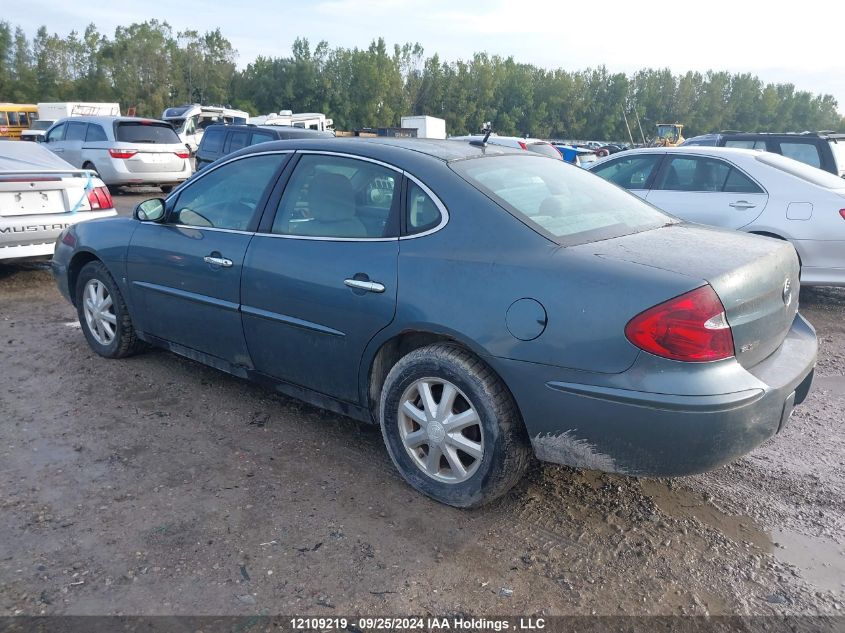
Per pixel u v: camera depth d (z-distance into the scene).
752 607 2.60
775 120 114.06
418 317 3.02
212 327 4.03
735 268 2.74
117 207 13.58
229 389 4.46
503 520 3.10
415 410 3.20
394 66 84.62
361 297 3.22
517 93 92.69
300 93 82.50
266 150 3.94
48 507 3.08
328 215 3.51
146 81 80.38
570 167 3.93
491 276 2.88
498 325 2.83
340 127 82.94
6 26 78.50
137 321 4.61
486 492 3.01
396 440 3.28
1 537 2.85
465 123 90.19
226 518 3.04
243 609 2.49
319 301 3.39
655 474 2.68
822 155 9.69
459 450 3.09
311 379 3.60
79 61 82.31
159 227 4.37
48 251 7.05
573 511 3.18
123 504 3.12
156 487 3.28
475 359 2.97
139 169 14.91
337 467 3.52
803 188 6.55
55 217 7.01
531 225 2.99
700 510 3.23
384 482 3.38
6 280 7.57
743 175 6.84
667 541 2.98
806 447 3.92
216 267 3.89
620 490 3.37
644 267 2.70
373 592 2.60
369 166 3.44
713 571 2.79
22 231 6.76
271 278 3.60
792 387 2.85
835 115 120.00
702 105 103.50
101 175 14.89
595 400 2.66
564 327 2.69
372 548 2.86
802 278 6.59
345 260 3.31
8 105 36.66
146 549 2.81
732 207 6.81
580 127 98.50
